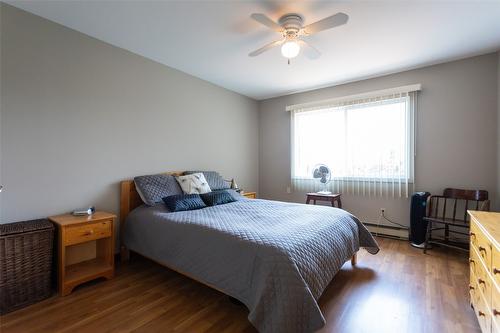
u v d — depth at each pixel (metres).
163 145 3.17
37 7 2.01
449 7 1.96
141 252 2.38
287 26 2.09
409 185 3.34
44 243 1.91
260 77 3.60
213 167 3.90
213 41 2.56
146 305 1.84
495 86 2.81
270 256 1.48
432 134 3.17
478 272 1.56
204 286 2.13
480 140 2.90
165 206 2.59
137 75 2.87
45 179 2.19
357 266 2.51
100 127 2.56
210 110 3.84
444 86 3.08
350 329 1.57
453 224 2.63
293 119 4.37
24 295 1.81
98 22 2.22
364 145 3.63
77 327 1.59
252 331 1.56
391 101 3.42
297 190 4.38
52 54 2.22
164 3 1.94
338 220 2.23
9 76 1.99
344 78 3.62
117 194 2.70
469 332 1.54
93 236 2.15
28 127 2.09
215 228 1.85
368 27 2.26
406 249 2.99
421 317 1.69
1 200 1.96
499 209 2.71
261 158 4.85
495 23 2.19
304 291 1.39
